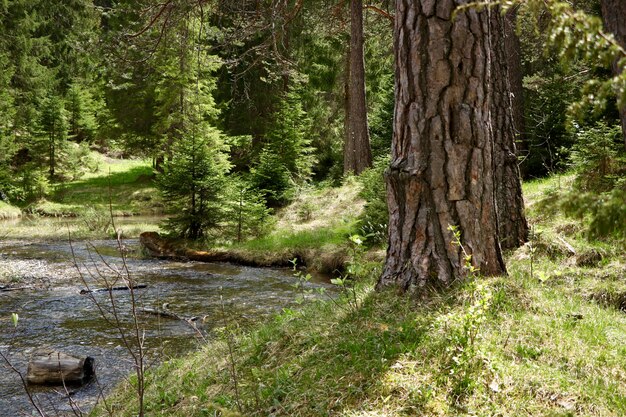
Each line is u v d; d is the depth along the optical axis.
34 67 37.94
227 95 31.39
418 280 4.91
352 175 22.23
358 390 3.79
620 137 9.55
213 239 17.70
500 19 8.24
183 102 27.06
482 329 4.32
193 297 11.00
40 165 37.16
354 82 21.84
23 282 12.73
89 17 43.12
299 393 4.01
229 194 17.77
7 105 34.53
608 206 1.28
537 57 15.98
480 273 4.96
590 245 7.16
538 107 15.62
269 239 16.58
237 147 31.75
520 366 3.85
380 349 4.20
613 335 4.37
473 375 3.75
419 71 4.90
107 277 13.23
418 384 3.73
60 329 8.81
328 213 19.78
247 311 9.60
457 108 4.85
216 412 4.21
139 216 29.61
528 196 10.85
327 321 5.07
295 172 26.31
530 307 4.72
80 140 45.69
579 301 5.28
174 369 5.88
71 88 43.25
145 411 4.86
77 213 30.97
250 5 10.92
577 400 3.49
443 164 4.86
